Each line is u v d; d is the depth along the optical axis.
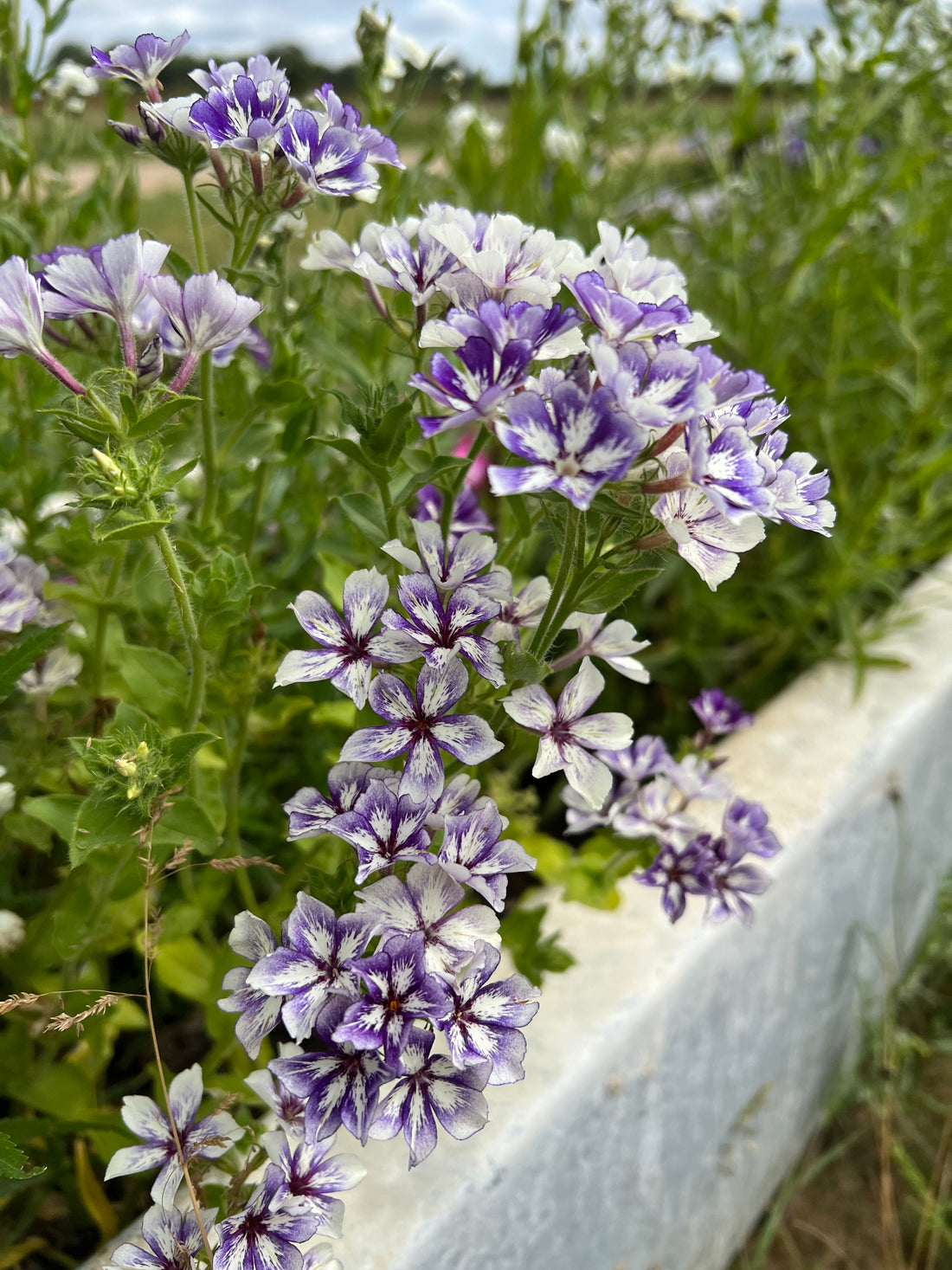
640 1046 0.28
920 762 0.43
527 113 0.41
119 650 0.30
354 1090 0.17
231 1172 0.20
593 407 0.16
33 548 0.32
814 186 0.47
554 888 0.32
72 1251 0.27
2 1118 0.28
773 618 0.48
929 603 0.50
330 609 0.19
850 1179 0.42
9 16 0.31
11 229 0.28
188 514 0.34
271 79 0.22
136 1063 0.31
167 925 0.27
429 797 0.18
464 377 0.17
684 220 0.59
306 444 0.29
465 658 0.19
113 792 0.20
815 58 0.45
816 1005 0.40
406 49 0.39
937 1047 0.45
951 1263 0.38
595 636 0.21
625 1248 0.31
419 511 0.28
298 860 0.31
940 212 0.47
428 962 0.17
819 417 0.48
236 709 0.26
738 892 0.27
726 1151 0.36
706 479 0.17
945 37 0.46
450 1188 0.23
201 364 0.25
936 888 0.50
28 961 0.26
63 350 0.25
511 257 0.19
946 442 0.46
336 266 0.22
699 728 0.46
